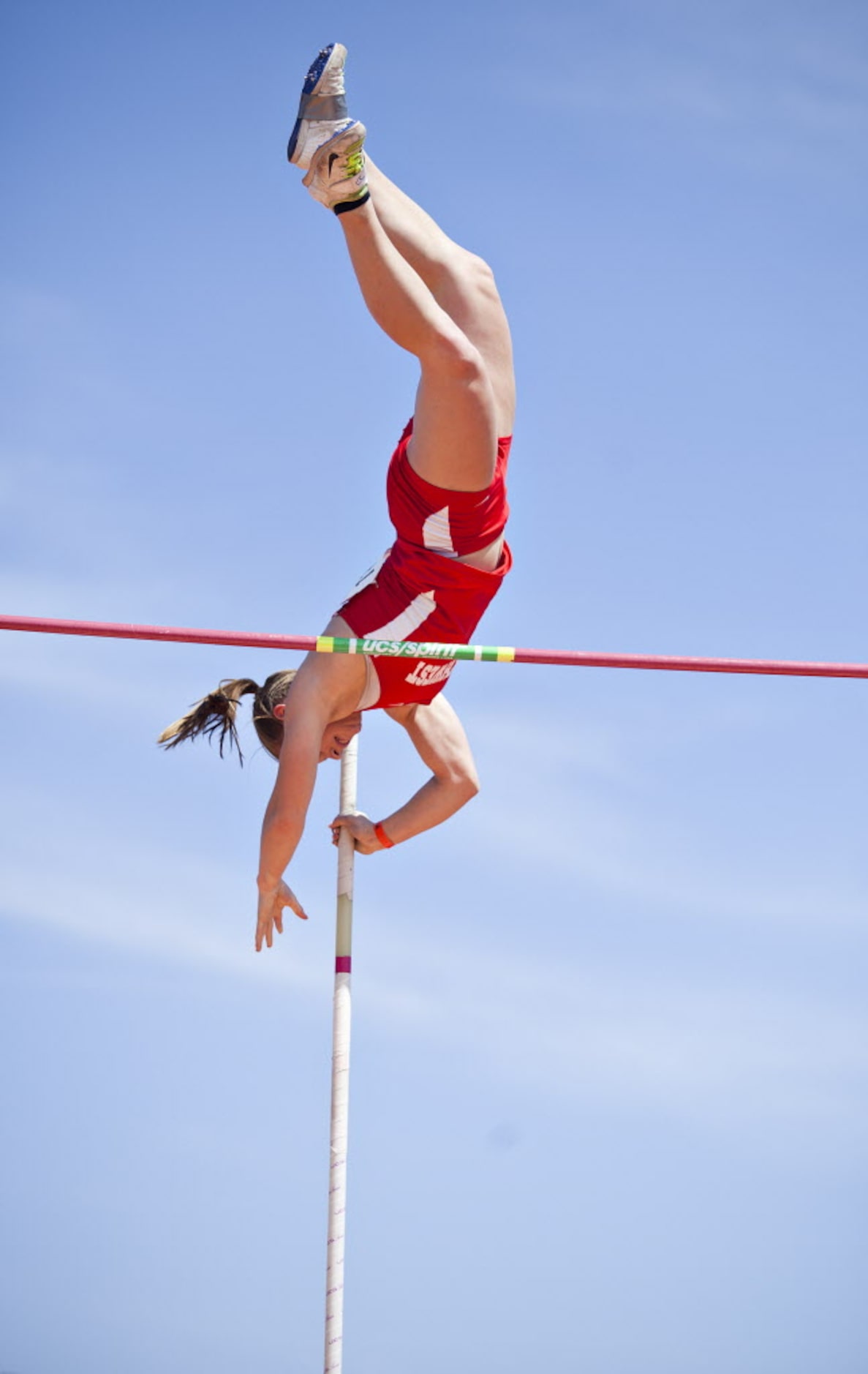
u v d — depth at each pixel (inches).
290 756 360.5
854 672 374.0
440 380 323.3
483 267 354.6
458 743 403.9
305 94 307.0
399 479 344.5
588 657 361.7
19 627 339.9
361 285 318.3
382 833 404.2
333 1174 394.0
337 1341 387.2
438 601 354.0
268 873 374.3
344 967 402.0
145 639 343.3
